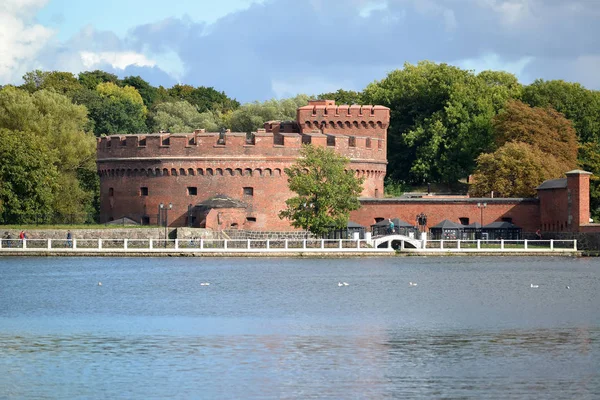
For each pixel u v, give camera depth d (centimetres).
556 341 16512
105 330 17612
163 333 17275
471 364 14800
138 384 13662
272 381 13812
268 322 18525
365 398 13038
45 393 13262
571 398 13075
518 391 13362
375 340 16600
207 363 14850
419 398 13050
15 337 16900
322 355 15400
